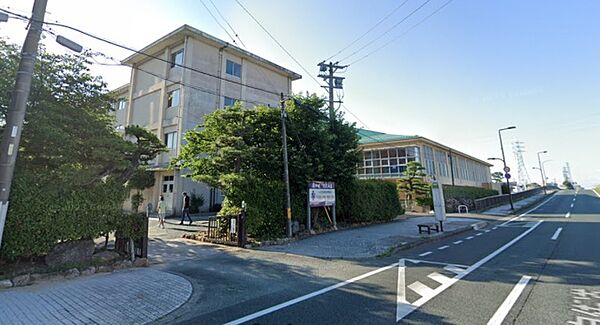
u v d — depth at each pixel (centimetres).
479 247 955
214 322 400
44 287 544
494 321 386
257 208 1110
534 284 543
